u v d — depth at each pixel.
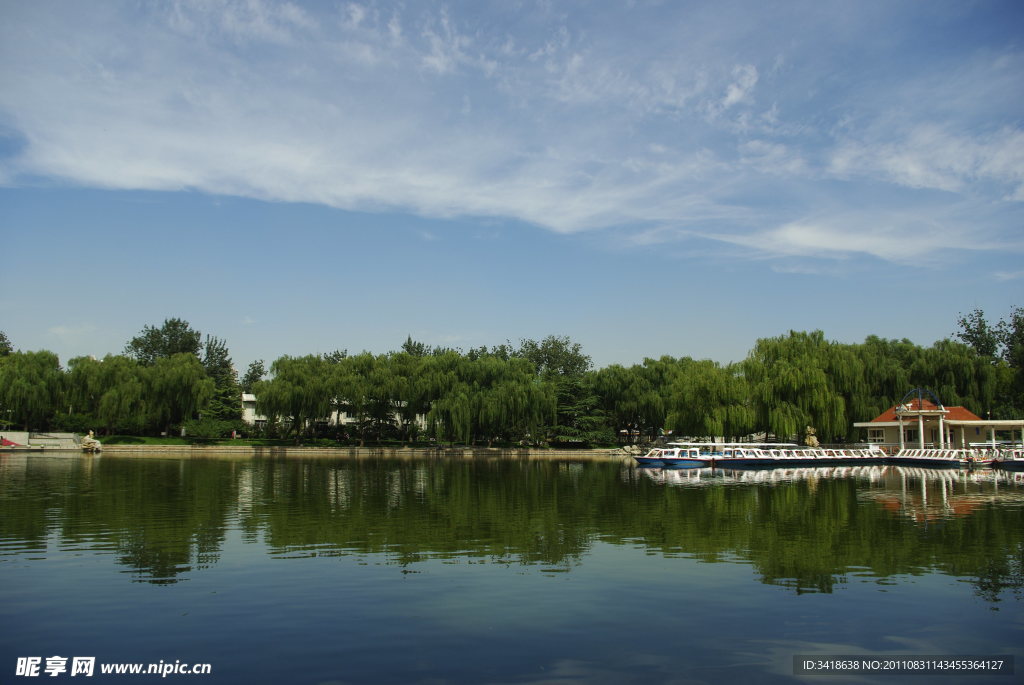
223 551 22.03
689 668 12.69
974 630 14.78
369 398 91.81
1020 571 19.73
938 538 24.91
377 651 13.35
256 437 105.00
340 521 28.44
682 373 95.69
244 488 41.34
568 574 19.23
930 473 59.28
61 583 17.88
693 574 19.30
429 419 88.94
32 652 13.25
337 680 12.05
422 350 138.75
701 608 16.14
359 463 70.44
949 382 76.50
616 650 13.50
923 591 17.61
